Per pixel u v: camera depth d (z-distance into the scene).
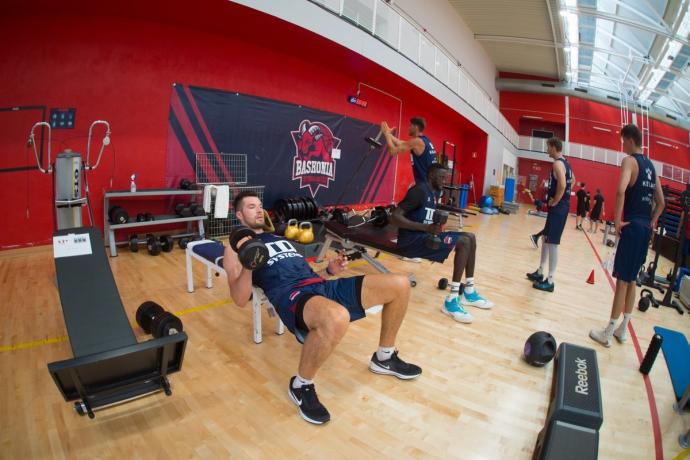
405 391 1.79
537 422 1.64
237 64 4.52
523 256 4.89
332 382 1.82
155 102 3.92
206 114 4.31
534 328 2.61
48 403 1.57
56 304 2.47
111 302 1.66
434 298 3.03
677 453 1.53
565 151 14.66
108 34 3.57
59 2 3.06
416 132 2.88
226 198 3.88
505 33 10.85
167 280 3.01
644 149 14.65
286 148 5.27
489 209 9.97
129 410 1.55
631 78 13.61
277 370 1.88
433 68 7.55
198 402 1.62
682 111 14.45
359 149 6.64
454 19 9.70
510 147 13.80
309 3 4.09
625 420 1.72
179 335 1.44
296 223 3.80
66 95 3.42
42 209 3.43
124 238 3.90
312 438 1.45
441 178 2.69
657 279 4.17
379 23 6.36
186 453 1.34
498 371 2.02
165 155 4.05
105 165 3.69
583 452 1.02
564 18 9.27
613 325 2.42
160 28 3.86
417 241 2.69
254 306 2.09
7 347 1.96
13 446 1.33
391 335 1.84
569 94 14.12
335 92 5.93
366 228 3.45
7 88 3.17
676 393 1.89
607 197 14.56
